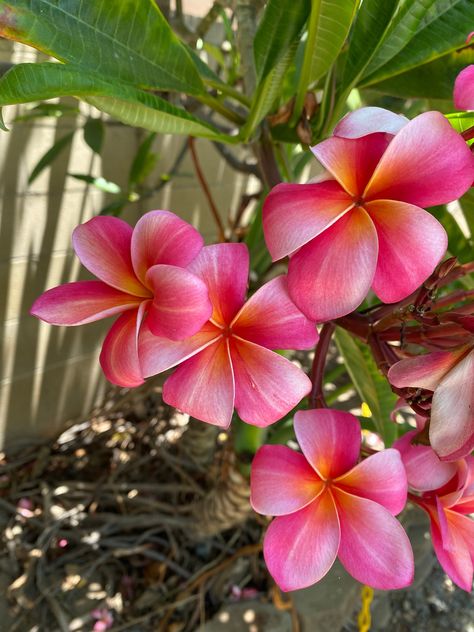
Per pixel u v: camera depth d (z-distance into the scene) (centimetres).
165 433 75
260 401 17
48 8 20
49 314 18
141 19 22
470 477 19
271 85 25
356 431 19
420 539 65
